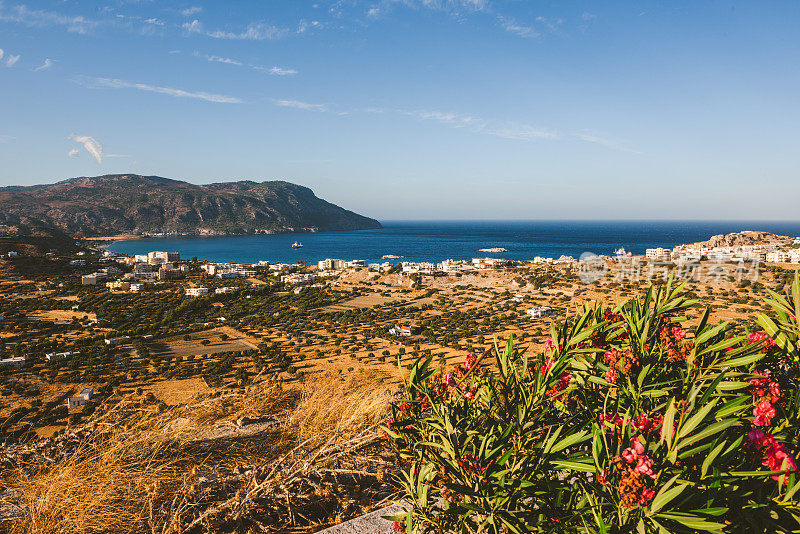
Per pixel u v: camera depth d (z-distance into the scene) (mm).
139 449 2539
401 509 2234
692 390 1300
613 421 1436
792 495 1210
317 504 2430
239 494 2266
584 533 1342
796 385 1537
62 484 2174
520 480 1420
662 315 1686
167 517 2213
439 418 1662
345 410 3080
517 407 1592
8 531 2043
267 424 3434
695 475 1286
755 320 1654
